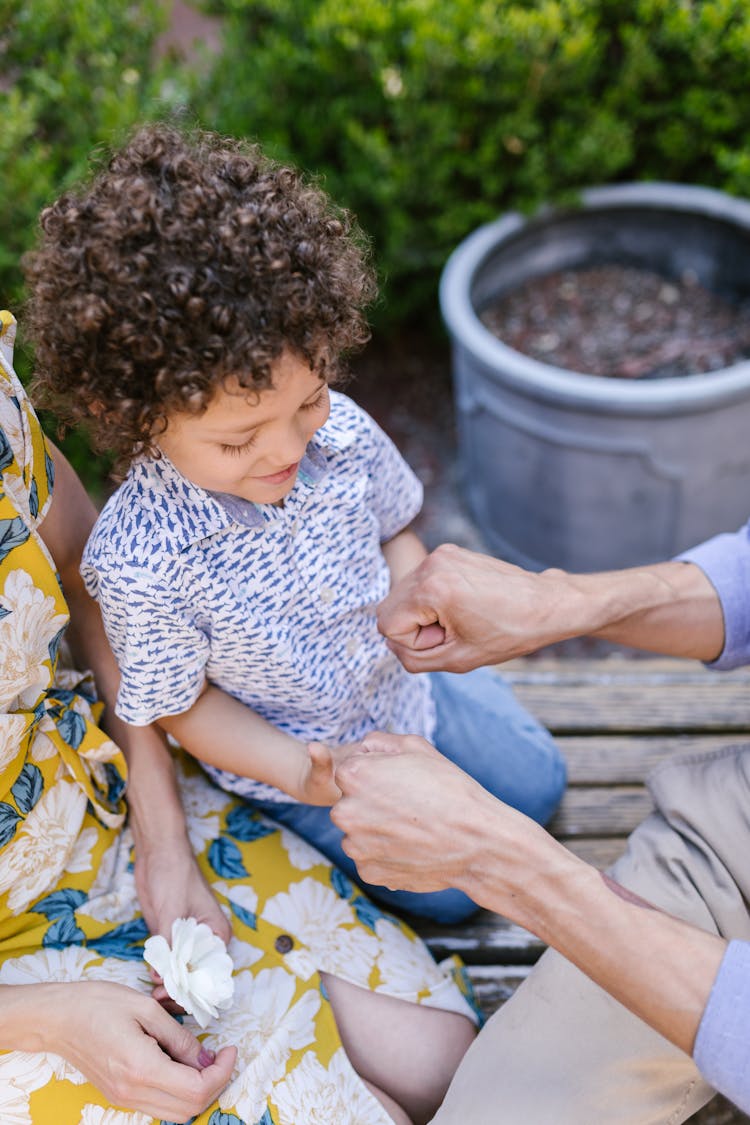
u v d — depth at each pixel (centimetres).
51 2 239
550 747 157
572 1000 116
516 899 101
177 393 96
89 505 129
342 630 129
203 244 95
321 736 135
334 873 135
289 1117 112
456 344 246
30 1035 108
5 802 112
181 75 260
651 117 276
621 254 288
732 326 269
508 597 121
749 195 271
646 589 127
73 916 119
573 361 263
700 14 261
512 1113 112
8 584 103
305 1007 121
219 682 129
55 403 109
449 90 261
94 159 116
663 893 118
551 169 272
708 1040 93
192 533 112
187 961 112
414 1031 126
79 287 97
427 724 151
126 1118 106
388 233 289
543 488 240
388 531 143
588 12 265
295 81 279
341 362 124
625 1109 112
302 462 121
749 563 130
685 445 221
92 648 130
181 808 131
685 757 130
